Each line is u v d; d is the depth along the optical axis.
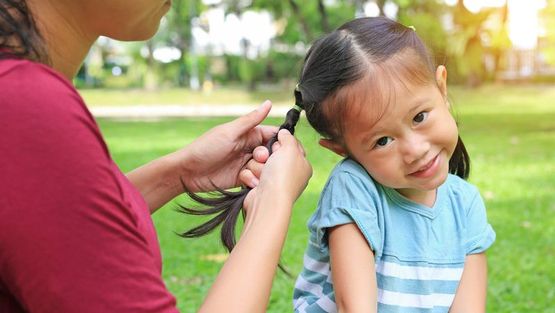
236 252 1.37
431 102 1.69
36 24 1.25
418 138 1.68
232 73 32.62
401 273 1.79
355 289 1.69
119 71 36.28
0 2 1.17
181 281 4.18
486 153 9.51
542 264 4.37
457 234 1.86
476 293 1.86
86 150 1.07
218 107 21.55
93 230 1.06
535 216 5.64
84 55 1.37
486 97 19.75
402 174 1.71
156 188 1.91
